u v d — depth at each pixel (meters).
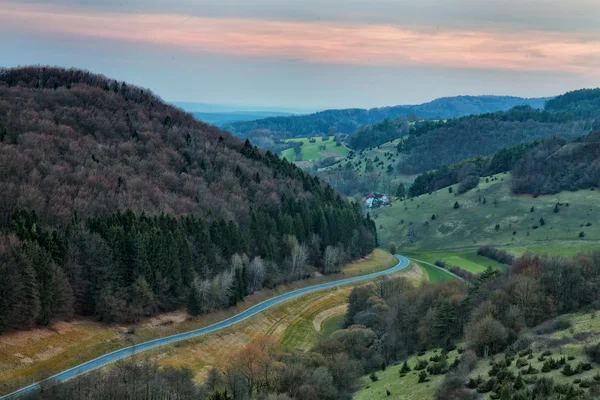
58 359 108.69
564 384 75.12
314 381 95.06
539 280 117.88
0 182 141.50
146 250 137.38
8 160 151.50
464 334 111.38
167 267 141.75
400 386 93.94
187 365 118.25
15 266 112.25
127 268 134.62
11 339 108.75
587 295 116.25
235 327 142.25
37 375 101.62
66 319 122.94
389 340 117.50
